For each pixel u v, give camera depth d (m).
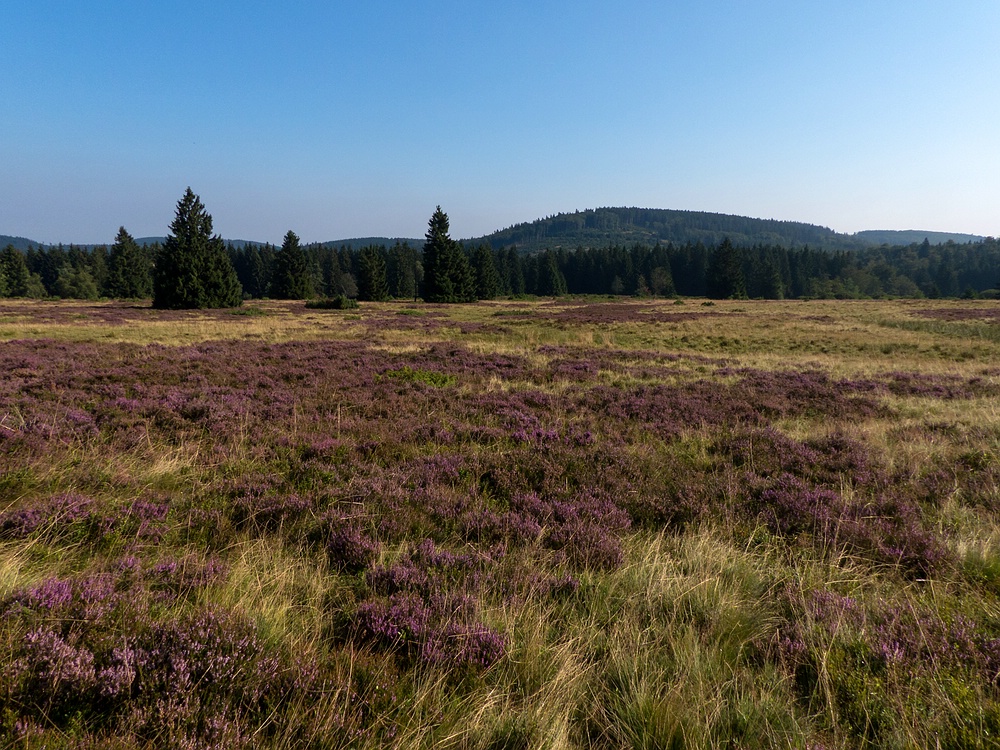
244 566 3.76
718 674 2.80
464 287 85.75
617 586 3.77
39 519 4.21
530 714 2.44
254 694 2.36
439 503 5.26
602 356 20.28
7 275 98.12
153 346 18.20
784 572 4.04
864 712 2.48
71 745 1.95
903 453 7.56
